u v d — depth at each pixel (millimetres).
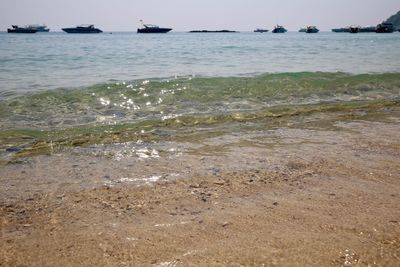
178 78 14516
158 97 11672
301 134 8039
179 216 4430
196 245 3785
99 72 18016
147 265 3459
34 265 3492
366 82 14445
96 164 6230
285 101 11594
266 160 6375
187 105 10875
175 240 3887
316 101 11641
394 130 8375
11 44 53781
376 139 7656
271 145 7254
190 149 7020
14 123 8836
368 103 11367
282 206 4672
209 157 6551
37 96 11344
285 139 7656
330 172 5844
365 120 9320
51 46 47438
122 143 7438
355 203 4750
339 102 11492
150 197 4961
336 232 4008
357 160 6395
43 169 5977
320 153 6750
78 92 11914
